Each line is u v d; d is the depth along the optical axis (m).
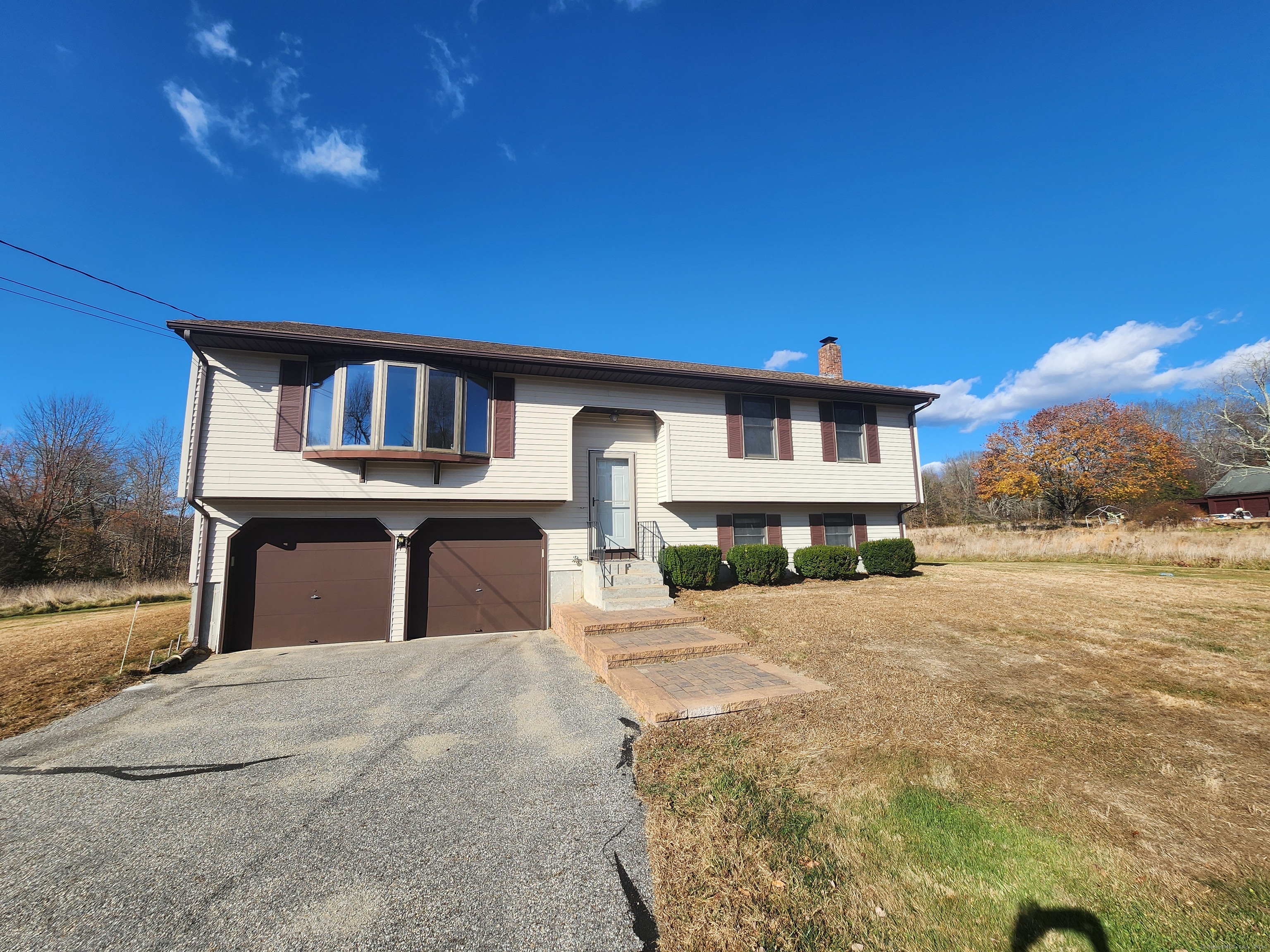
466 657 8.47
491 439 10.79
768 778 3.80
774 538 13.23
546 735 5.01
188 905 2.71
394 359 9.85
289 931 2.51
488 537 11.03
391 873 2.94
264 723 5.54
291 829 3.44
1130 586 10.63
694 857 2.97
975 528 36.97
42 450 27.44
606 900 2.66
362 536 10.20
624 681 6.00
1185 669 5.60
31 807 3.78
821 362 16.12
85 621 13.23
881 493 13.72
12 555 25.03
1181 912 2.35
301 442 9.61
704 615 8.74
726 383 12.14
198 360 9.34
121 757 4.70
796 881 2.72
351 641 9.88
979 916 2.41
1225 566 14.23
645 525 12.32
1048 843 2.87
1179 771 3.57
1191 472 42.50
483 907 2.64
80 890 2.84
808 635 7.48
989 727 4.34
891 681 5.52
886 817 3.21
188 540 34.25
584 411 11.70
